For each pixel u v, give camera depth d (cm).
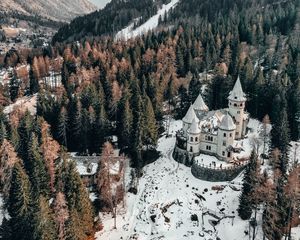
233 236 8719
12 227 8050
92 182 10356
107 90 14162
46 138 10206
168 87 14575
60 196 7500
